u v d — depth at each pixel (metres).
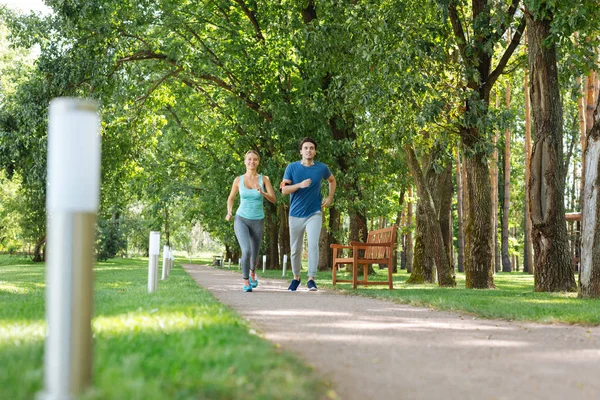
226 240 42.03
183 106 31.05
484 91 16.48
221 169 33.81
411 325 6.56
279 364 3.61
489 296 11.17
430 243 18.03
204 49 24.25
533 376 4.04
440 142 16.34
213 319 5.40
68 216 2.46
